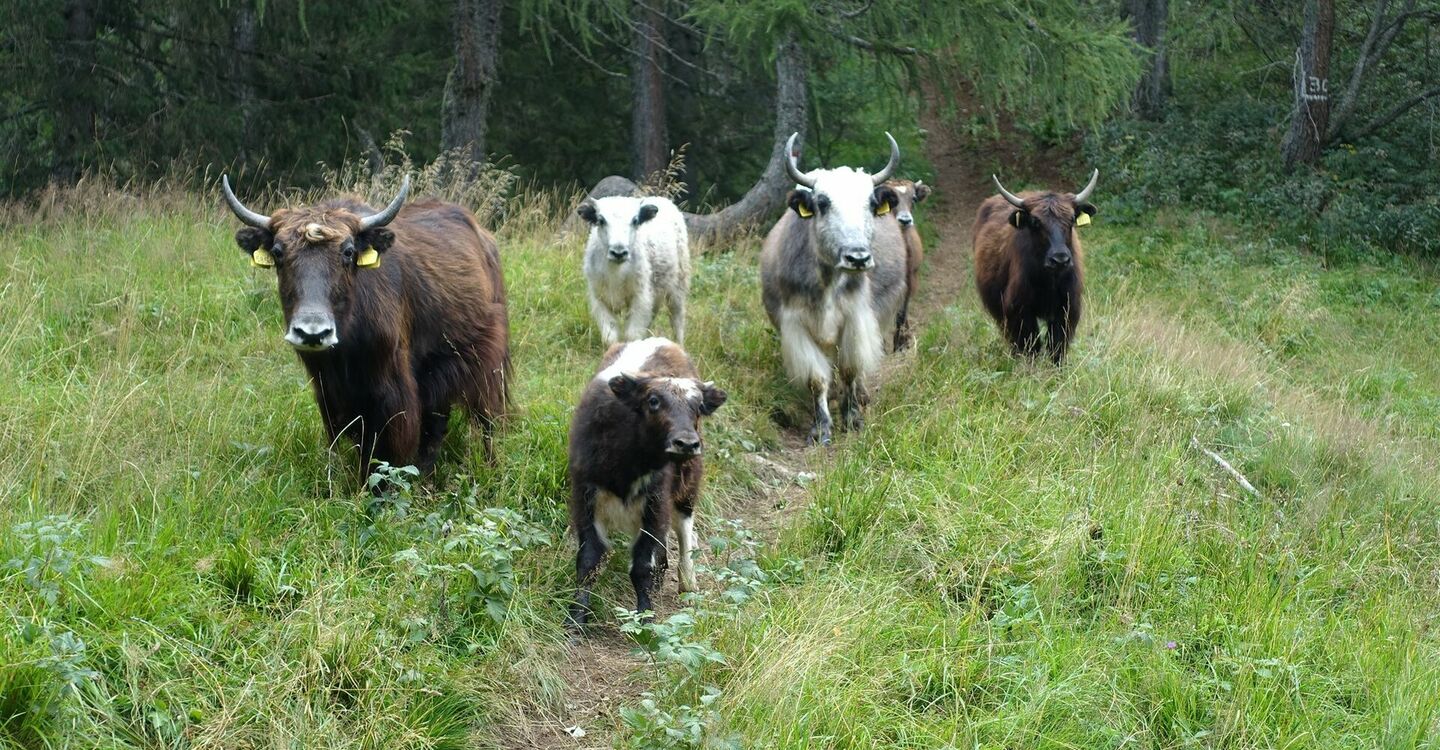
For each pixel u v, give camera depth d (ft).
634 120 61.46
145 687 15.29
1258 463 27.27
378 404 20.86
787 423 31.83
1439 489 27.07
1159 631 19.31
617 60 65.67
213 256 34.50
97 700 14.70
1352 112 67.82
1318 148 63.98
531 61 62.23
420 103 61.00
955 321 39.22
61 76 52.60
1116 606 20.08
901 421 28.14
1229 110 71.72
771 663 16.97
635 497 19.71
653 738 15.53
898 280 33.42
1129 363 32.07
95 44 53.21
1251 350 39.60
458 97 47.60
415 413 21.39
